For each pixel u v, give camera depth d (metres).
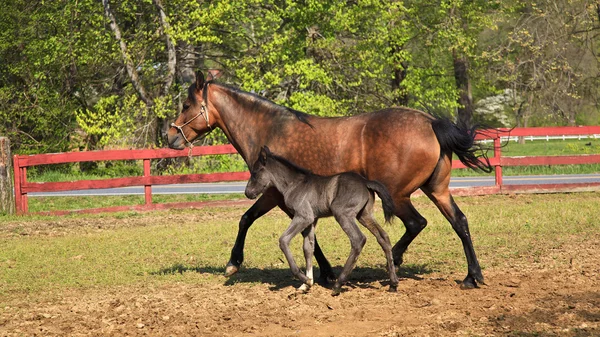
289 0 25.31
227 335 6.73
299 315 7.34
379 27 25.94
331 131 8.47
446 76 30.16
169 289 8.76
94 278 9.50
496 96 57.94
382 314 7.27
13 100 29.33
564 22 29.86
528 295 7.75
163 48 25.86
